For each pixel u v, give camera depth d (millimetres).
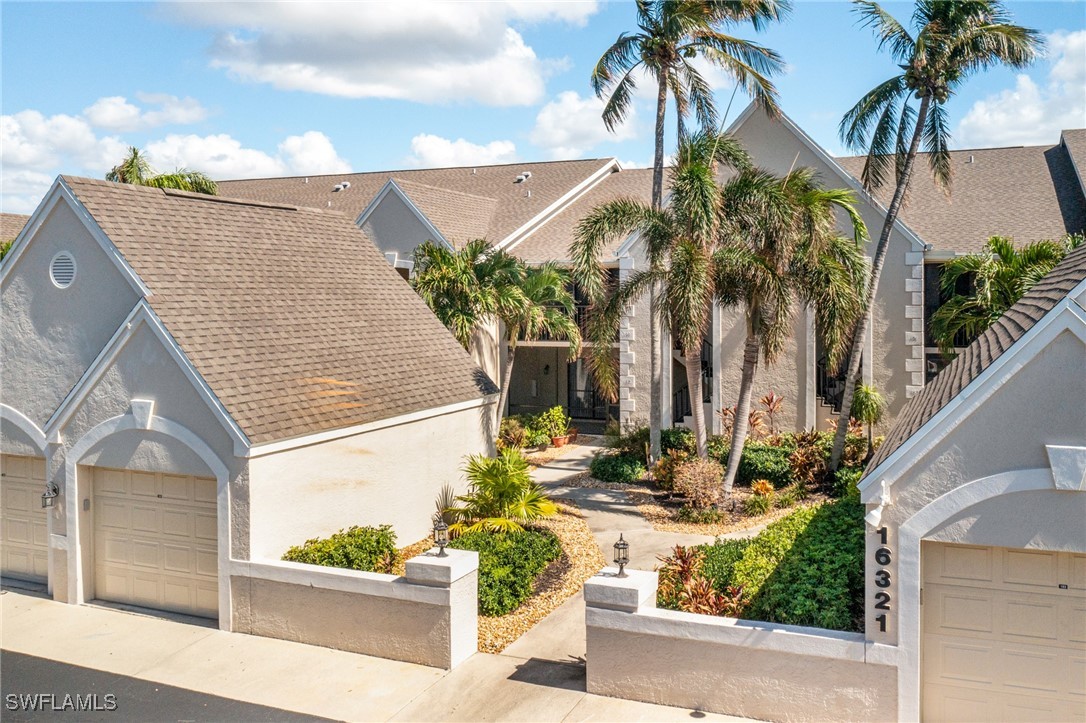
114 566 15227
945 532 9430
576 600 14656
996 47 19156
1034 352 8977
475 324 24703
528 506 17625
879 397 23047
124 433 14492
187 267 15688
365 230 30797
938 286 25969
